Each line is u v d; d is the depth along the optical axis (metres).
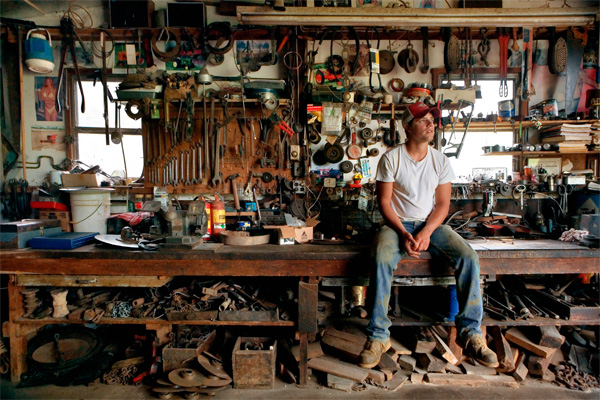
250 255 2.09
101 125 3.31
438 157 2.18
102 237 2.37
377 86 3.12
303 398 1.99
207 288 2.21
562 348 2.33
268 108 2.82
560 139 2.91
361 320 2.31
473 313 1.93
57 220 2.49
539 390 2.05
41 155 3.20
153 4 3.12
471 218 2.87
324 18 2.68
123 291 2.40
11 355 2.17
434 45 3.17
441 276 2.13
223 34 3.06
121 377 2.16
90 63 3.18
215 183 2.97
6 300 2.52
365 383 2.10
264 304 2.20
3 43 3.07
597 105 2.95
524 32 2.94
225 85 3.04
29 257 2.11
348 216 3.10
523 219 3.02
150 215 2.79
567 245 2.26
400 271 2.12
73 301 2.29
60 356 2.19
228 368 2.16
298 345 2.31
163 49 3.17
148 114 2.85
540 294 2.38
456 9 2.67
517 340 2.23
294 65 3.06
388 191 2.17
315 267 2.10
